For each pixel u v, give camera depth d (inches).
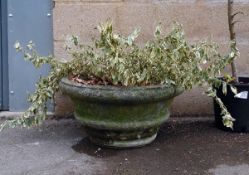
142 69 117.2
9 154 119.4
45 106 125.3
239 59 143.5
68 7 138.6
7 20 142.0
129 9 139.8
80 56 121.8
